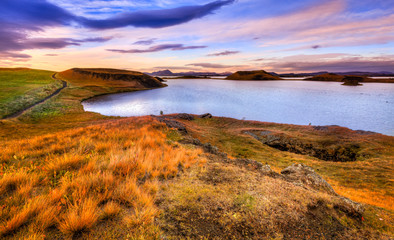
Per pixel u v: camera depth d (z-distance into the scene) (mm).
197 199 4766
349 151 33188
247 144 34188
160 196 4719
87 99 123750
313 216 4918
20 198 3678
